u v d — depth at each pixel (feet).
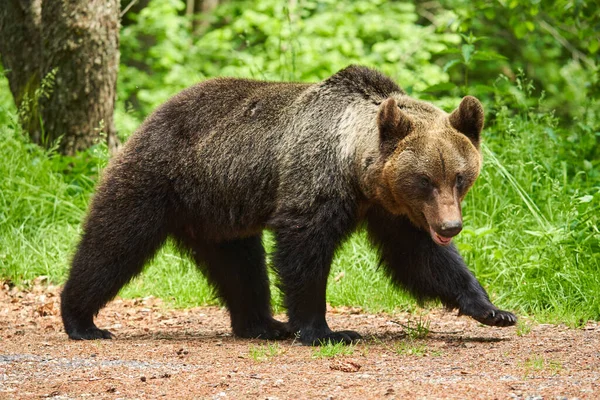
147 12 97.09
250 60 89.76
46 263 52.80
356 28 95.50
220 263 40.40
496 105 57.26
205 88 39.68
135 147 39.09
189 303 48.24
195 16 101.14
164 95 93.35
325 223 35.06
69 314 38.91
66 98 60.18
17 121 60.75
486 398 24.85
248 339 39.01
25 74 61.87
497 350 32.86
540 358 30.71
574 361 30.42
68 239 54.44
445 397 25.02
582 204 46.01
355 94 36.04
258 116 37.83
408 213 33.63
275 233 35.94
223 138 38.17
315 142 35.58
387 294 45.06
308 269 35.24
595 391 25.48
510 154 52.31
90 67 60.03
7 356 32.89
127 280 39.22
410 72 88.69
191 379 28.19
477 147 33.83
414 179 32.45
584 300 41.70
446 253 36.32
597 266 43.11
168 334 40.34
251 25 99.55
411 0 109.09
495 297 44.24
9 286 52.06
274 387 26.89
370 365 30.22
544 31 103.96
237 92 39.11
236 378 28.25
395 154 32.94
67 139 60.85
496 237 48.21
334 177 35.06
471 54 57.57
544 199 49.75
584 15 58.59
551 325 39.11
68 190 58.54
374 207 36.17
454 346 34.01
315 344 35.14
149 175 38.60
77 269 38.88
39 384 27.78
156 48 96.17
